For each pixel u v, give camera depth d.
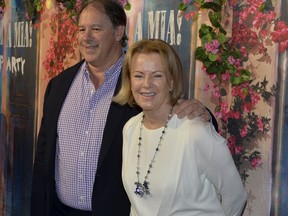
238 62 1.73
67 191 1.88
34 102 2.70
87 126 1.84
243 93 1.73
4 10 2.87
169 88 1.43
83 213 1.87
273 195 1.67
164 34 1.98
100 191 1.75
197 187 1.38
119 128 1.75
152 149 1.44
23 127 2.80
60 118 1.91
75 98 1.90
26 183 2.81
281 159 1.64
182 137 1.39
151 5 2.03
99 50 1.81
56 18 2.49
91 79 1.89
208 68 1.77
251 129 1.72
